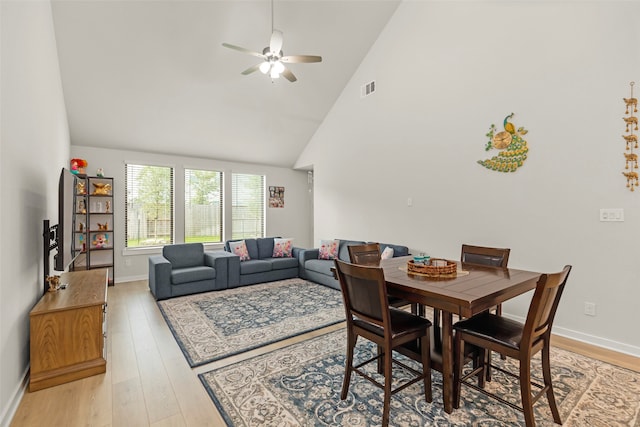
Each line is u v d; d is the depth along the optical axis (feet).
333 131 18.93
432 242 13.50
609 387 6.80
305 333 9.82
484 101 11.57
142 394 6.57
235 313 11.61
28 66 7.55
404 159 14.69
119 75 13.24
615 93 8.63
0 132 5.73
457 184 12.50
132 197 17.78
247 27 12.87
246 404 6.20
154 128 16.42
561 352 8.56
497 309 7.86
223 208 20.94
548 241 9.97
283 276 17.22
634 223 8.38
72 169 14.82
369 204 16.61
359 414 5.90
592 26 9.00
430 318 11.30
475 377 7.27
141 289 15.28
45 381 6.76
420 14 13.82
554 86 9.77
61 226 8.00
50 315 6.96
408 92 14.43
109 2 10.78
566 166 9.55
